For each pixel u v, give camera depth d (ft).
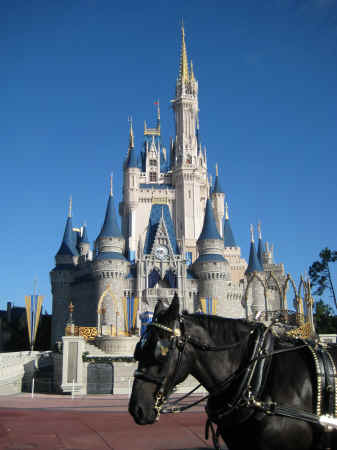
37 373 156.46
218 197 402.31
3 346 350.84
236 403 17.63
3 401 100.53
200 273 319.47
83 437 47.60
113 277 306.14
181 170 379.76
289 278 140.05
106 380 130.11
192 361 18.60
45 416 64.34
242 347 18.85
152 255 322.14
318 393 17.79
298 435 17.26
